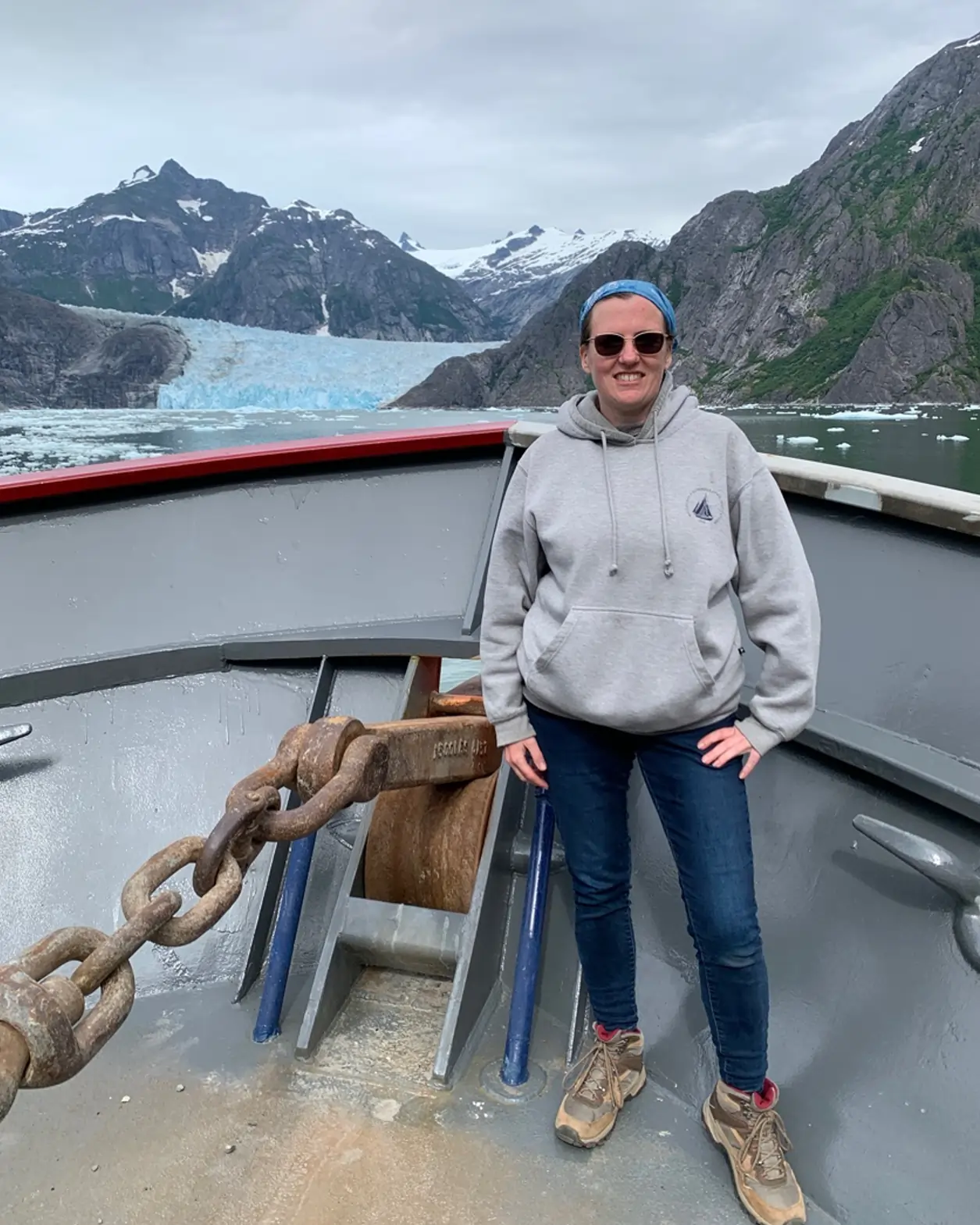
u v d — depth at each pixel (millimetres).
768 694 1697
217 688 2908
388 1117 1981
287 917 2283
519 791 2400
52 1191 1836
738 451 1707
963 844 1928
